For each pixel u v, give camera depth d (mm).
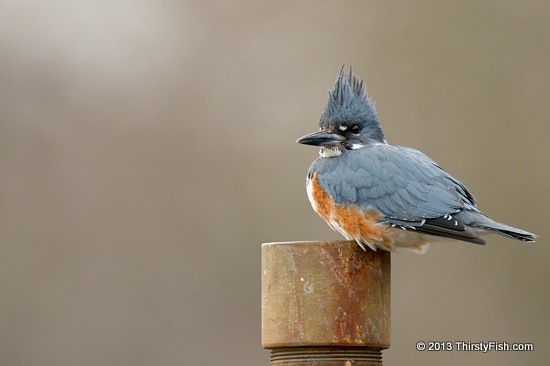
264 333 8352
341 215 10227
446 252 17938
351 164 10367
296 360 8266
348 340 8148
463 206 9961
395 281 17891
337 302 8195
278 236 18922
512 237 9641
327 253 8242
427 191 10000
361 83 11039
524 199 19203
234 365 17938
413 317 17719
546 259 18125
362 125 10867
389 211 10000
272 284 8297
